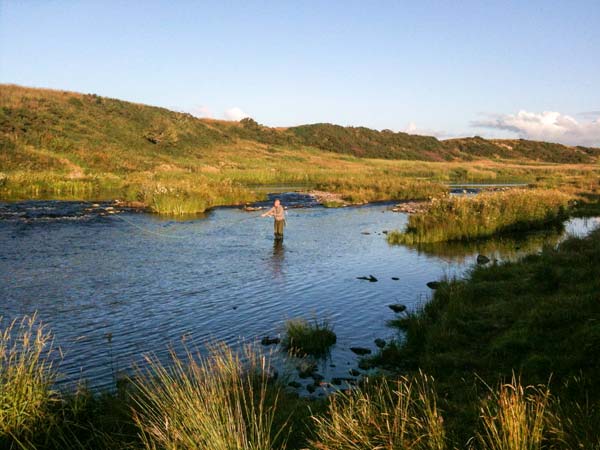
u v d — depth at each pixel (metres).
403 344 8.96
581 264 12.05
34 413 5.35
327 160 93.12
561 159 136.25
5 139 50.56
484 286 11.37
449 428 4.87
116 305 11.42
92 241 19.75
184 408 4.94
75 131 63.78
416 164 95.12
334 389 7.08
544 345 7.30
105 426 5.48
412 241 20.52
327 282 13.86
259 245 19.80
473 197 26.64
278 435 5.28
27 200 33.66
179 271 15.02
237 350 8.73
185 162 67.31
